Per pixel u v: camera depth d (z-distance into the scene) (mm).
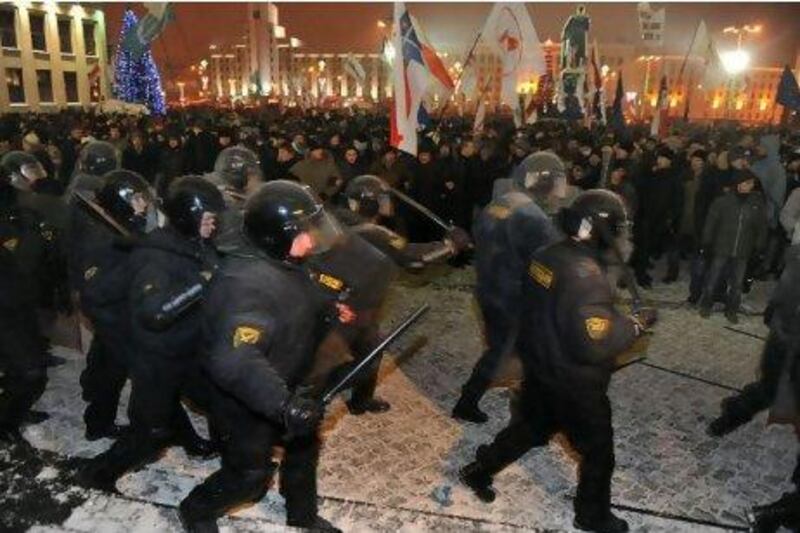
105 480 3416
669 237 8609
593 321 2826
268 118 21250
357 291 3518
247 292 2434
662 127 16812
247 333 2389
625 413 4641
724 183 7270
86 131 13773
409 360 5496
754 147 8266
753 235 6402
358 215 4238
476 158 9312
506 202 4043
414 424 4398
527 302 3160
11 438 3877
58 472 3604
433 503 3547
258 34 66188
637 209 7766
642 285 7969
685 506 3590
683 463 4027
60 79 38375
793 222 7102
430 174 8531
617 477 3840
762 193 6453
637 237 7895
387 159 8641
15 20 34812
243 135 11609
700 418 4609
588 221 2895
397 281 7625
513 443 3385
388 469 3857
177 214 2936
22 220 4211
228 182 4629
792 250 3928
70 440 4020
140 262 2992
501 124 16859
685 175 8234
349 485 3684
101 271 3377
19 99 35719
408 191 8477
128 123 15266
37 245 4410
